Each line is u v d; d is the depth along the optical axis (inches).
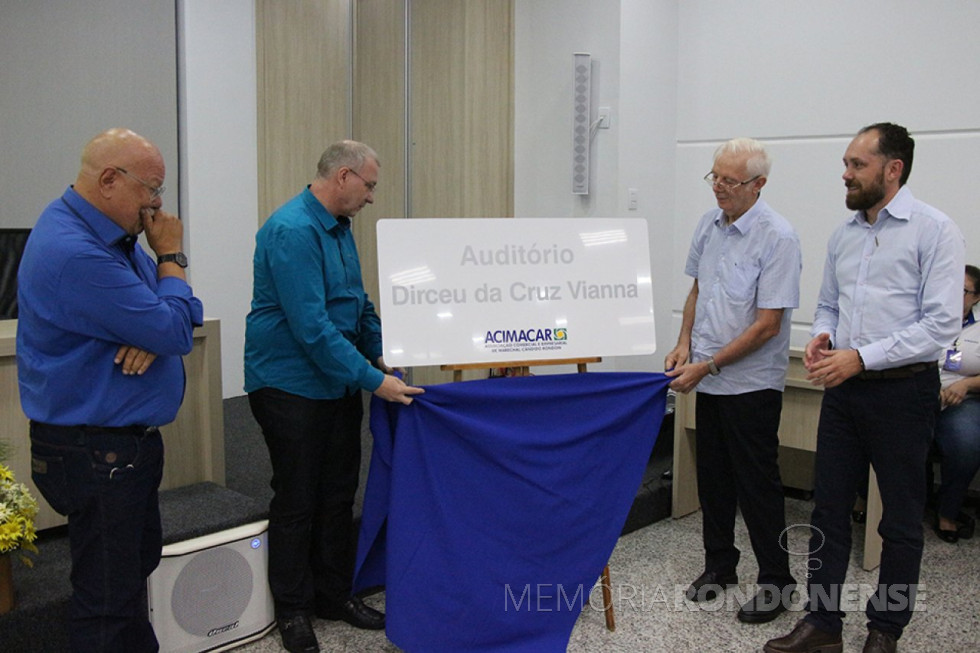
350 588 104.0
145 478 74.0
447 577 90.7
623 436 97.3
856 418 92.7
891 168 89.3
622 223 99.1
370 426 94.3
